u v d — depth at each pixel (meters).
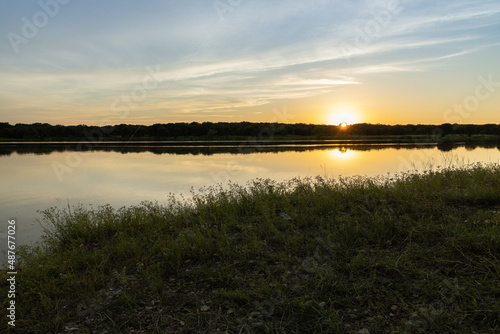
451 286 3.61
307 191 8.19
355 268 4.23
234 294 3.97
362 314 3.47
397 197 6.75
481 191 6.34
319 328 3.33
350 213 6.35
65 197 11.87
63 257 5.51
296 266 4.58
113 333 3.54
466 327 3.08
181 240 5.77
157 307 3.98
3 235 7.62
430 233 4.96
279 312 3.63
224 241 5.49
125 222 7.37
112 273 4.95
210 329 3.47
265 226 6.01
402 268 4.15
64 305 4.16
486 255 4.13
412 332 3.12
